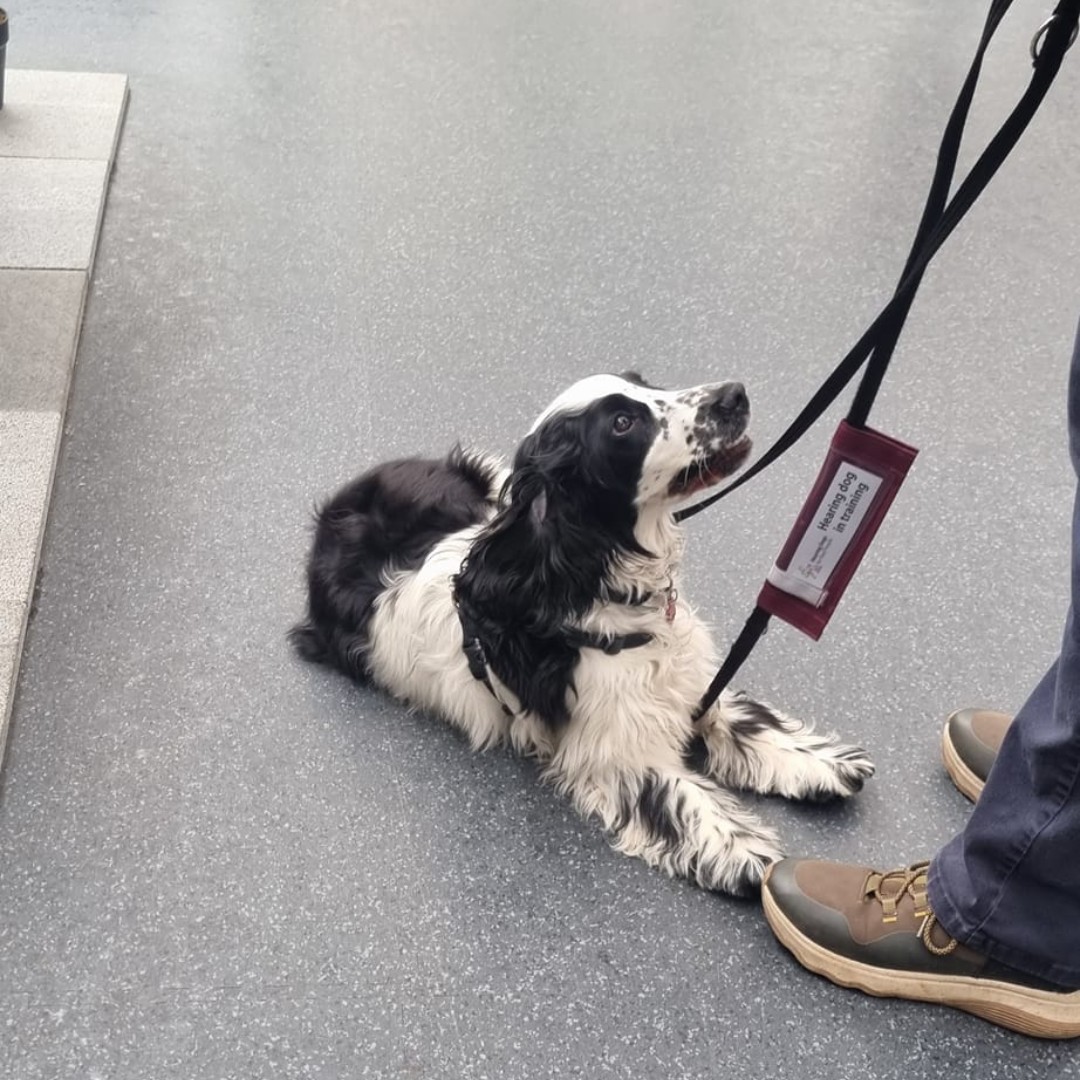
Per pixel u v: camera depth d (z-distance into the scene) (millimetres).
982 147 2617
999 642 1649
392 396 2033
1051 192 2467
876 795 1486
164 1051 1276
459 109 2789
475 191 2512
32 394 1983
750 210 2449
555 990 1318
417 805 1484
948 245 2336
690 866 1396
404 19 3168
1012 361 2092
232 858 1430
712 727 1519
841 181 2529
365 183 2531
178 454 1918
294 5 3230
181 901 1392
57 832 1451
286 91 2848
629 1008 1304
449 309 2211
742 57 2979
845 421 1156
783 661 1630
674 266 2311
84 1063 1269
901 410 1998
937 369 2074
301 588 1724
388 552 1611
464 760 1532
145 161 2580
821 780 1460
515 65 2963
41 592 1713
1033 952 1206
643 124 2730
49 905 1386
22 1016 1301
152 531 1797
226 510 1831
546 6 3229
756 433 1958
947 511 1824
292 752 1537
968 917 1213
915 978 1273
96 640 1654
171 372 2064
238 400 2018
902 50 2986
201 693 1596
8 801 1479
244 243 2352
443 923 1373
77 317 2135
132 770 1512
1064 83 2809
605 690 1430
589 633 1410
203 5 3215
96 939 1358
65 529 1797
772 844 1411
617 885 1406
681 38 3070
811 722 1562
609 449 1338
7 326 2102
